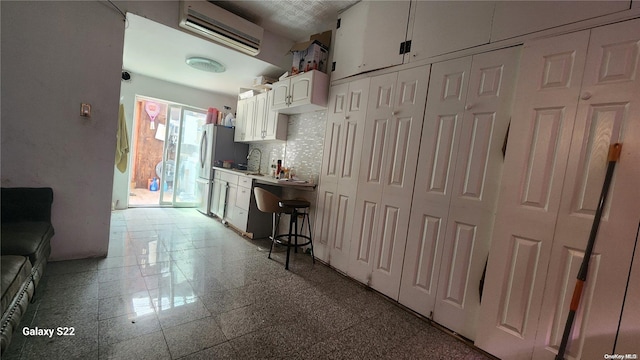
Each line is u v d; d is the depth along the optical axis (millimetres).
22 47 2078
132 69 4266
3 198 1948
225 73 4059
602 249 1306
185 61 3678
